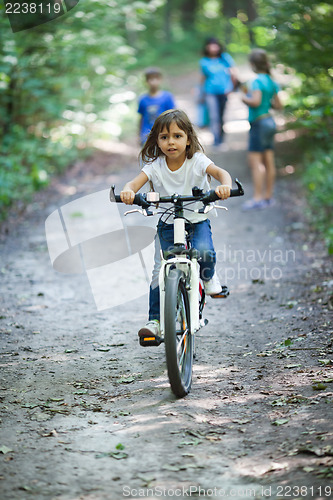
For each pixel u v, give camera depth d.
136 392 5.59
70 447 4.54
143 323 7.65
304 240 10.84
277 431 4.64
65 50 16.09
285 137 17.80
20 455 4.43
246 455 4.34
